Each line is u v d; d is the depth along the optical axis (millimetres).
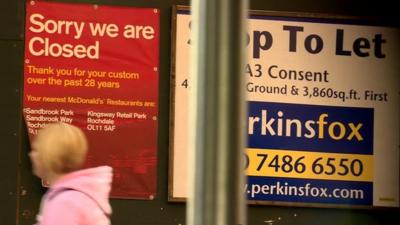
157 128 7062
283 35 7254
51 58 6992
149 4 7141
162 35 7145
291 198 7199
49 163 4109
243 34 2582
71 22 7035
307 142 7234
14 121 6926
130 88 7059
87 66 7023
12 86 6941
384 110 7344
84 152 4207
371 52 7355
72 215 4008
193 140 2582
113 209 6969
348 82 7309
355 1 7359
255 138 7176
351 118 7297
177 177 7039
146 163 7027
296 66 7258
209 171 2547
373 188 7301
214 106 2559
